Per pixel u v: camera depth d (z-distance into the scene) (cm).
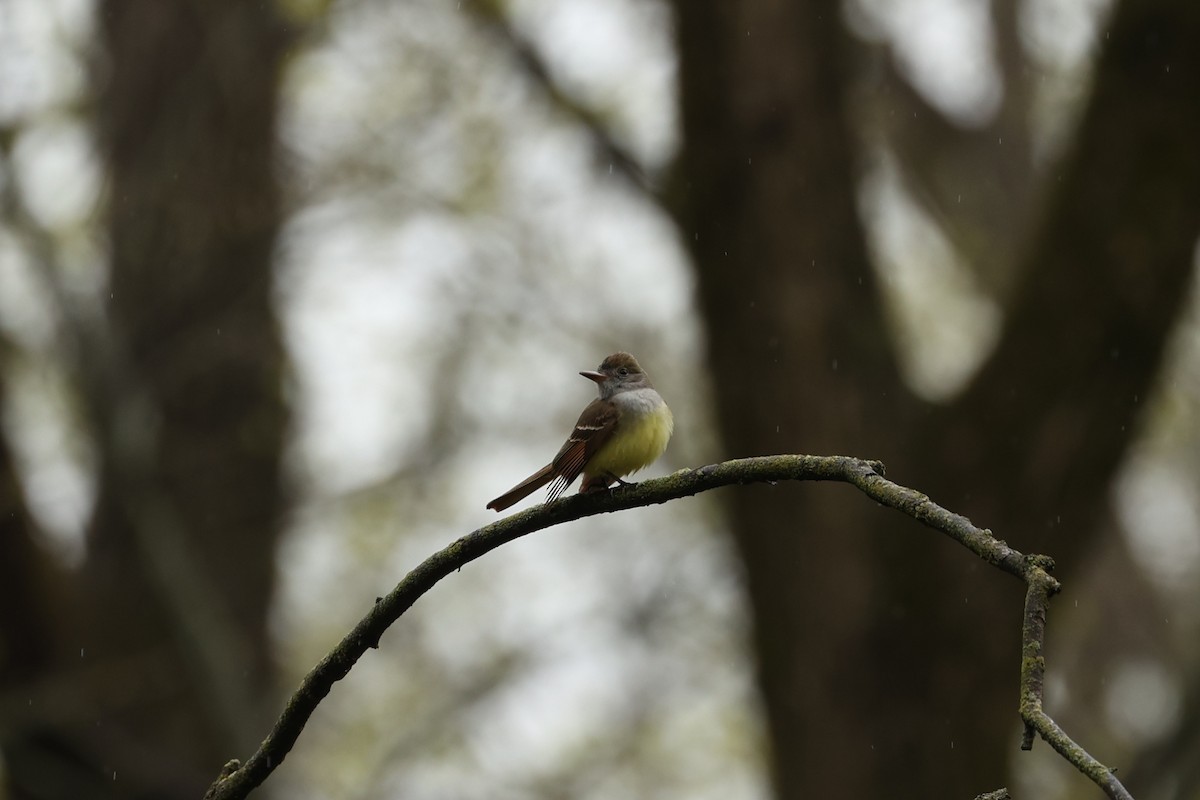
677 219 1362
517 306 1948
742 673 1978
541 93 1761
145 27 1616
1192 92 1145
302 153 1705
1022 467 1191
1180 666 2409
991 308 2150
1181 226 1155
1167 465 2442
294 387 1739
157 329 1606
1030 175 2230
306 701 531
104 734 1460
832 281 1301
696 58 1328
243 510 1628
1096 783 341
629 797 2011
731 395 1313
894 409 1282
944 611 1217
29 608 1481
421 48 1731
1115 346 1171
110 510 1550
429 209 1770
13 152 1410
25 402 1534
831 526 1253
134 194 1606
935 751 1219
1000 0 2275
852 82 1382
